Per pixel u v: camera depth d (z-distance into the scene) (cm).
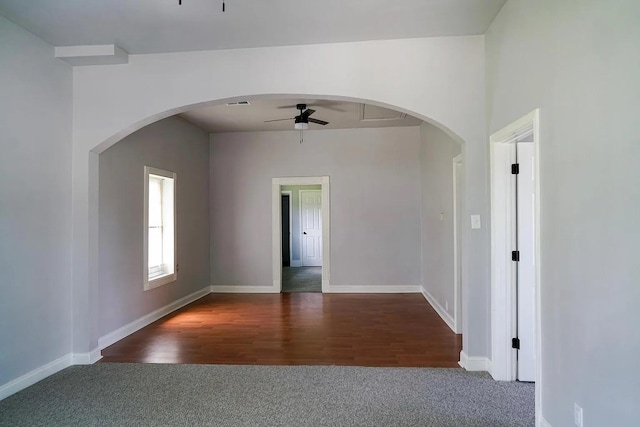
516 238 304
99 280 391
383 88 330
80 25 299
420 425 240
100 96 355
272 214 677
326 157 671
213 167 686
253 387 297
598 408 174
